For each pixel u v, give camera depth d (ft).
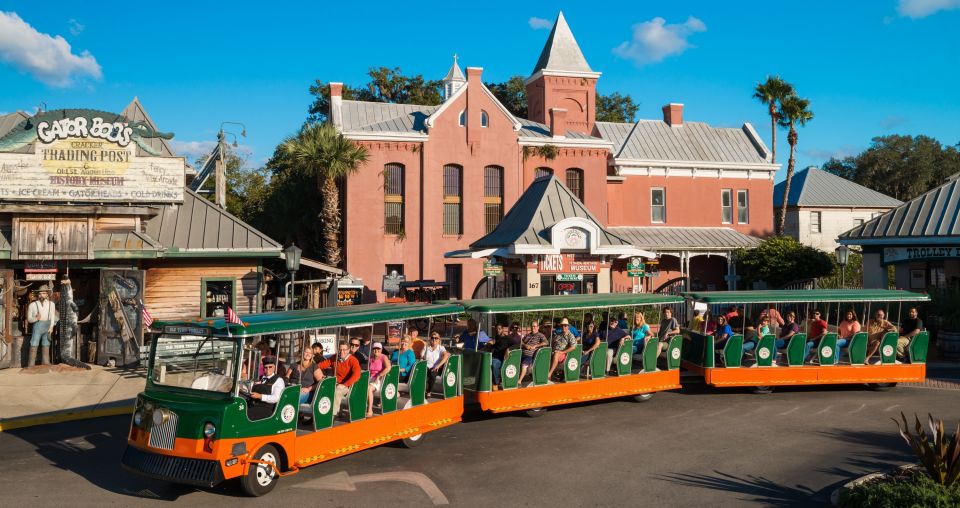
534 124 123.75
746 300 54.80
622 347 51.52
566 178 117.50
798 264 107.76
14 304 63.46
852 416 48.55
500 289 86.22
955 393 56.85
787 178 134.21
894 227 88.07
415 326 48.57
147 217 66.74
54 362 63.57
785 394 56.44
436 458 38.47
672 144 128.06
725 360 55.36
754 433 43.86
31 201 61.87
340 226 110.01
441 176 110.63
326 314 37.78
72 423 46.11
